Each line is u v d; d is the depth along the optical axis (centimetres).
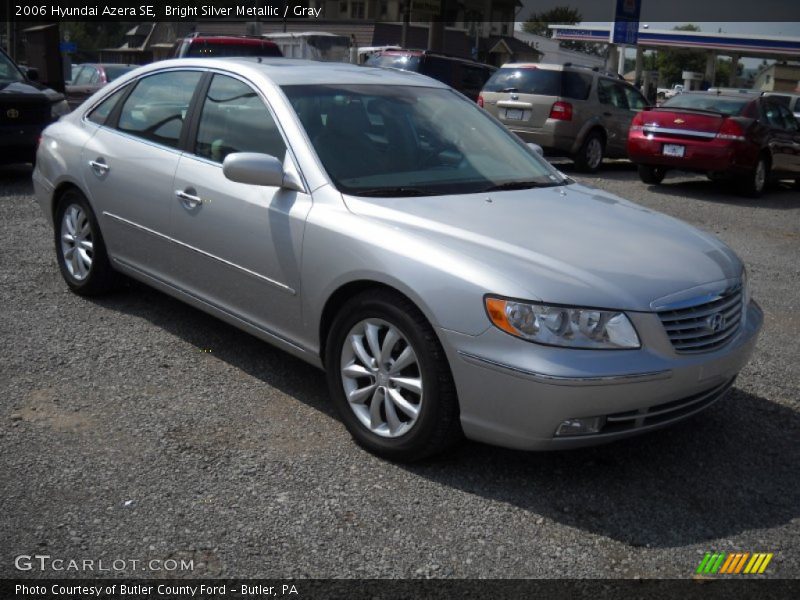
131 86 535
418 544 312
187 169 461
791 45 4019
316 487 346
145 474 350
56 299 563
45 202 582
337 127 432
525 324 324
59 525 311
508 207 406
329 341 387
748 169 1241
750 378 496
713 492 361
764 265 799
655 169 1358
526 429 329
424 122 468
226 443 380
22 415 396
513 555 309
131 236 508
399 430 364
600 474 371
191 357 479
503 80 1478
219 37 1827
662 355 337
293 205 402
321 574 292
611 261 356
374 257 360
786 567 309
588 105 1457
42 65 1841
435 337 346
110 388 432
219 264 444
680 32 4209
